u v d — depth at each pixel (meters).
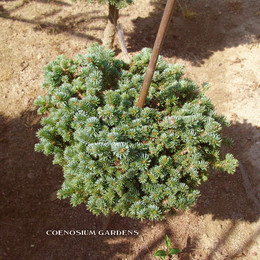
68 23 4.54
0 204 2.95
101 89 2.32
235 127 3.84
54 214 3.00
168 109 2.21
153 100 2.33
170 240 2.98
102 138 1.87
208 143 2.15
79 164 1.83
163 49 4.48
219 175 3.50
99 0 3.18
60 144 2.19
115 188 1.82
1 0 4.71
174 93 2.22
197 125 2.01
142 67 2.48
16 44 4.14
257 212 3.25
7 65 3.91
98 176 1.90
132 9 5.01
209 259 2.90
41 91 3.73
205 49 4.63
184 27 4.86
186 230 3.06
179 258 2.86
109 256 2.82
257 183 3.41
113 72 2.37
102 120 2.06
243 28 4.95
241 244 3.02
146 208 1.84
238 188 3.41
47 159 3.31
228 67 4.42
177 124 1.92
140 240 2.96
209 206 3.25
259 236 3.08
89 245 2.86
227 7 5.29
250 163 3.55
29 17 4.51
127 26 4.71
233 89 4.18
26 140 3.37
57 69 2.23
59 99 2.01
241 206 3.28
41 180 3.17
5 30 4.29
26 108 3.58
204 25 4.94
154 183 1.93
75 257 2.78
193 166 1.97
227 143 2.41
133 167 1.83
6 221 2.87
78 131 1.92
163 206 1.99
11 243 2.76
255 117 3.90
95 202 1.91
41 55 4.07
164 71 2.30
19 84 3.76
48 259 2.73
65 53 4.14
